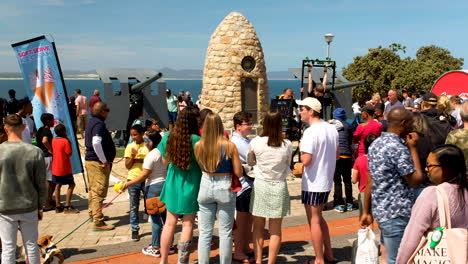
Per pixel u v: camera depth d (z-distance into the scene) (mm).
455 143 4133
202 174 4648
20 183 4371
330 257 4992
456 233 2666
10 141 4457
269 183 4594
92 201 6688
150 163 5426
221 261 4578
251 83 15148
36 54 8328
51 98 8430
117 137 16672
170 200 4652
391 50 37562
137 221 6156
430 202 2762
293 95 11539
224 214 4539
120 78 15852
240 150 5156
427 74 34594
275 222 4652
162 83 16234
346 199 7355
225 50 14891
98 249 5766
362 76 36969
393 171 3592
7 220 4375
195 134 4605
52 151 7684
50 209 8023
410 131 3693
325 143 4617
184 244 4641
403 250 2844
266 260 5145
